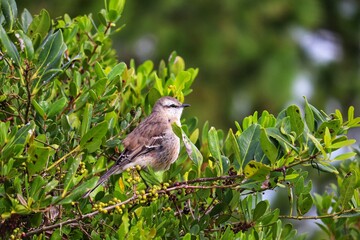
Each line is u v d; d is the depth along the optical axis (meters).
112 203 9.35
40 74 9.75
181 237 9.32
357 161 12.45
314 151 9.44
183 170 11.70
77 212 9.44
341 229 12.00
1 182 8.61
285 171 9.39
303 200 10.12
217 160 9.76
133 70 11.80
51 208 9.08
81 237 9.57
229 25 27.33
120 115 11.55
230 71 27.34
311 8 28.30
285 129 9.59
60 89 10.76
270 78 27.25
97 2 25.83
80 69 11.35
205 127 11.27
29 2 25.77
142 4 27.20
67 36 11.16
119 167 10.51
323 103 28.69
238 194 9.81
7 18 10.47
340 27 31.19
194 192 10.09
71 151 9.33
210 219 9.95
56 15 25.81
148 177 10.00
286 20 28.53
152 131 11.95
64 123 9.76
